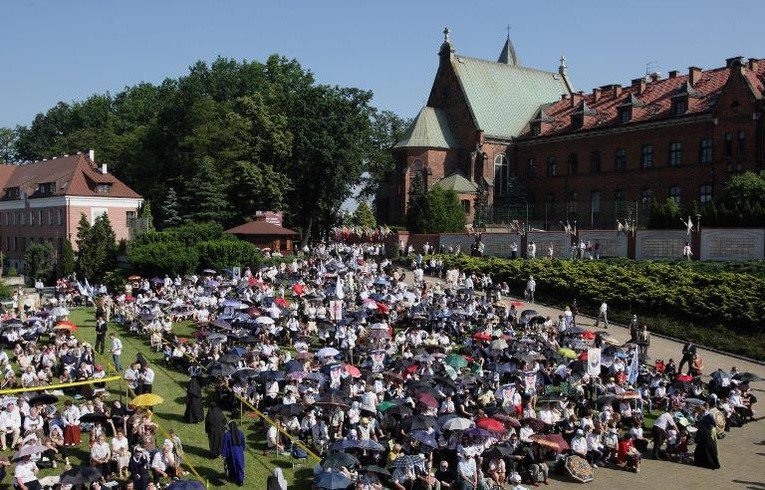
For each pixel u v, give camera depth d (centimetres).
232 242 7250
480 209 9662
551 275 6316
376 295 5162
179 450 2605
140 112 14212
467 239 8281
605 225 8388
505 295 6469
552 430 2994
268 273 6512
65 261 8612
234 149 9688
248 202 9450
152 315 4469
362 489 2198
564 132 10206
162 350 4234
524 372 3403
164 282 6091
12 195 11450
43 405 2894
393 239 8888
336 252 8400
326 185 10181
